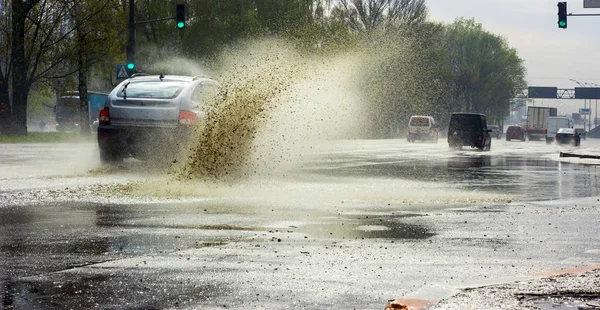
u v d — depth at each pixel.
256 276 7.62
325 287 7.18
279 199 15.15
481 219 12.59
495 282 7.43
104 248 9.17
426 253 9.17
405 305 6.26
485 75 150.88
